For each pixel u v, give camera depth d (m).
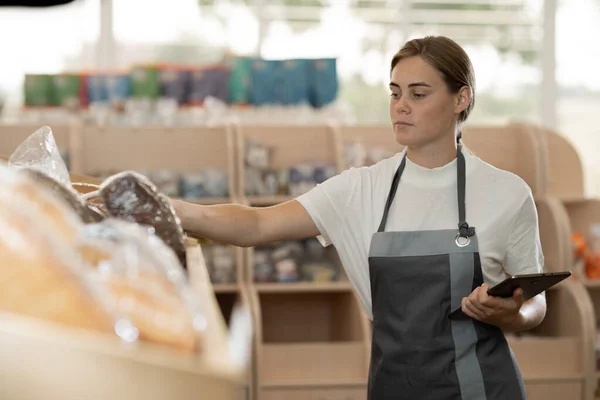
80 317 0.72
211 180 4.50
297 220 2.22
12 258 0.73
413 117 2.17
